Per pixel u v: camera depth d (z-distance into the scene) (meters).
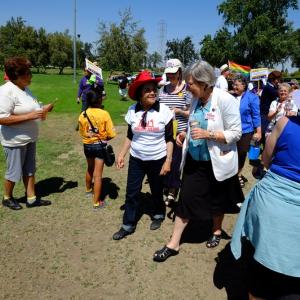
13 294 3.33
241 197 3.87
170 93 5.08
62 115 13.36
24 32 68.94
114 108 16.20
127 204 4.31
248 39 51.81
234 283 3.53
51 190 5.70
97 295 3.33
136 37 43.84
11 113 4.51
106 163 4.93
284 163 2.55
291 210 2.47
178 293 3.37
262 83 12.14
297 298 2.62
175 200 5.29
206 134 3.41
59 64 68.69
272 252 2.52
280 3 54.03
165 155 4.25
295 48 53.81
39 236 4.32
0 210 4.95
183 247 4.12
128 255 3.95
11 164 4.75
